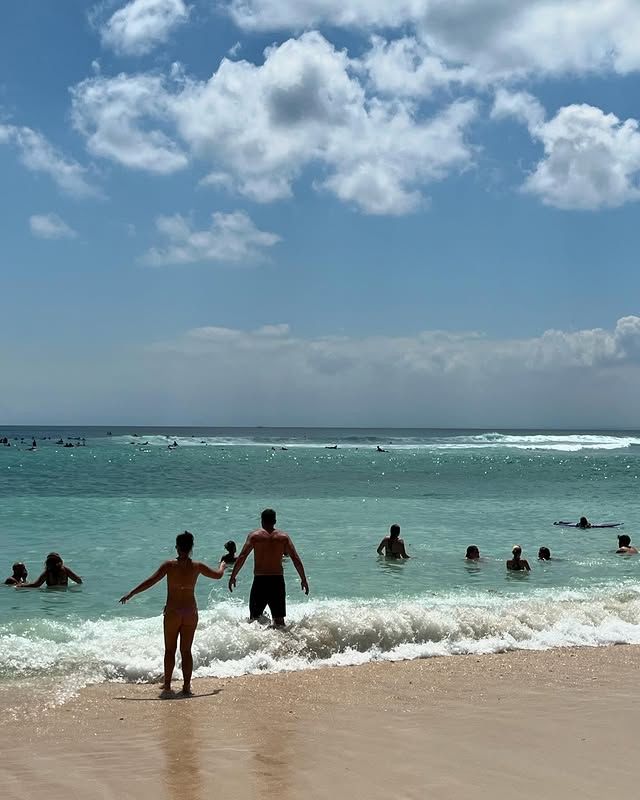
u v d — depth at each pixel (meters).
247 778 5.43
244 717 6.79
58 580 13.02
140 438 120.69
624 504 28.25
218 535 19.00
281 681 7.95
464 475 43.69
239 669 8.34
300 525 21.12
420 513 24.45
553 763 5.77
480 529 21.06
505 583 13.73
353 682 7.96
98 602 11.81
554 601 11.77
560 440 118.50
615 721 6.78
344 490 32.53
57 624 9.95
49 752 5.91
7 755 5.84
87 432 189.88
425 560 15.99
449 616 10.03
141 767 5.62
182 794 5.15
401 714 6.93
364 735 6.36
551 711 7.05
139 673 8.05
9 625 9.85
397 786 5.31
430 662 8.78
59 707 6.98
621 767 5.71
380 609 10.06
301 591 12.70
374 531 20.09
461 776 5.50
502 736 6.36
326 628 9.24
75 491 30.25
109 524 20.67
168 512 23.48
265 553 9.66
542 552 16.41
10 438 116.44
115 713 6.85
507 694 7.58
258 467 49.44
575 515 24.75
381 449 83.06
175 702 7.20
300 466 51.12
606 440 120.25
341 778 5.45
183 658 7.61
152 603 11.78
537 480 40.19
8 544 17.30
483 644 9.49
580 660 8.95
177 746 6.05
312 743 6.15
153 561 15.41
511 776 5.51
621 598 12.28
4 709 6.89
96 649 8.72
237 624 9.28
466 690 7.71
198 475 40.88
